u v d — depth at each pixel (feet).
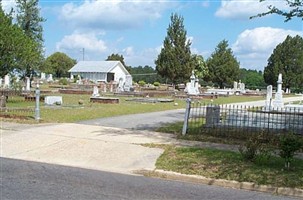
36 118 49.70
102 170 27.99
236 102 111.14
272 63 238.89
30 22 142.31
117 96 120.37
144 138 38.65
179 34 201.67
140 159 30.48
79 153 32.58
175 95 131.44
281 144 27.53
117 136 39.42
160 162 29.35
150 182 25.07
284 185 23.95
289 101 119.75
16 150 33.71
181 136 39.83
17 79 106.83
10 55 73.00
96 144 35.37
